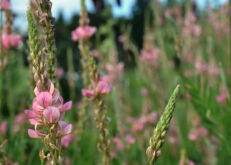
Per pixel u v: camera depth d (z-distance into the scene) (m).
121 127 0.47
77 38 0.44
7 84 0.57
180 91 0.60
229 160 0.57
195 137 0.57
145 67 0.71
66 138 0.33
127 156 0.48
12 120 0.58
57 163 0.23
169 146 0.67
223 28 0.79
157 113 0.65
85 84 0.44
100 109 0.30
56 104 0.23
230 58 0.40
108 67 0.72
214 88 0.67
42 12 0.25
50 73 0.25
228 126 0.40
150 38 0.75
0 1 0.36
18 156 0.47
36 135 0.23
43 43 0.33
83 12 0.44
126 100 0.79
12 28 0.42
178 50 0.42
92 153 0.63
